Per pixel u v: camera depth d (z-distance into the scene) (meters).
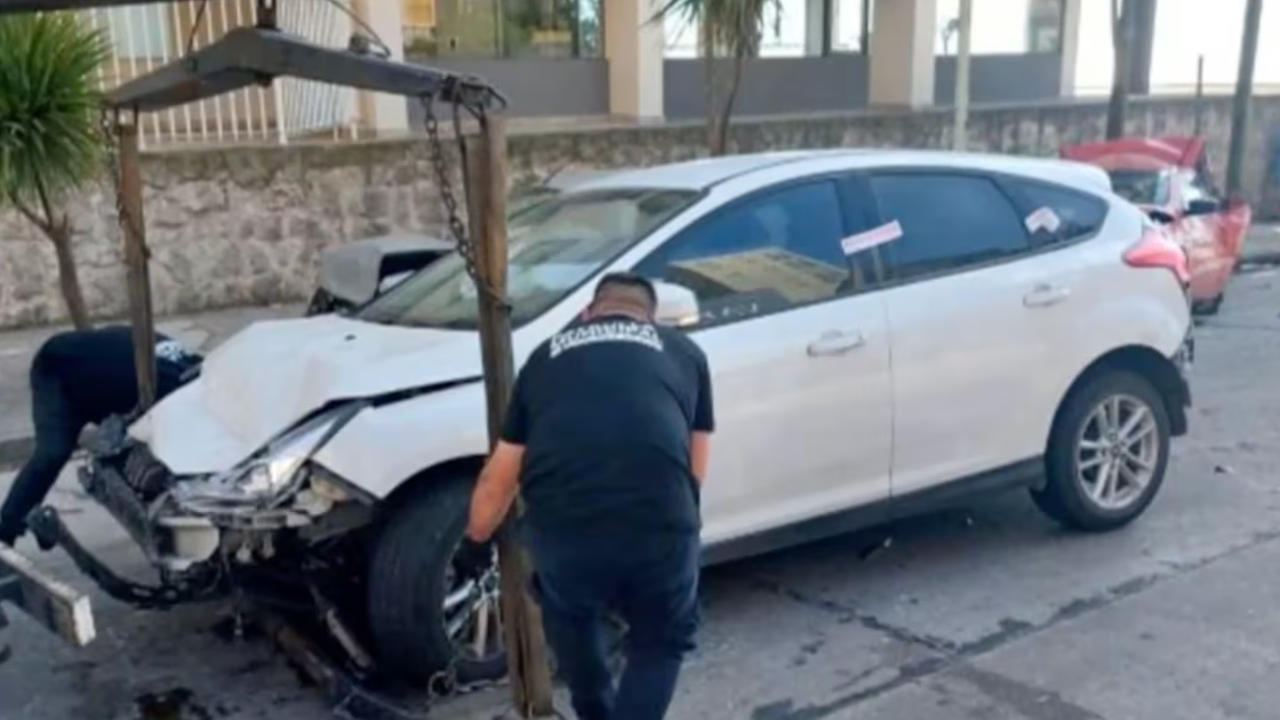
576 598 3.19
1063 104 16.55
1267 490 6.03
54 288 9.71
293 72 3.33
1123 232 5.49
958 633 4.49
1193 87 20.39
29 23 6.73
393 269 6.73
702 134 12.76
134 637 4.58
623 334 3.25
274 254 10.57
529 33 15.09
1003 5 19.41
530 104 15.10
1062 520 5.42
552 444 3.14
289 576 3.98
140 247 4.79
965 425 4.95
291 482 3.70
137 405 4.86
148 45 10.09
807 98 17.48
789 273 4.59
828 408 4.57
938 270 4.92
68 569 5.01
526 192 5.59
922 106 16.86
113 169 4.74
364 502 3.75
